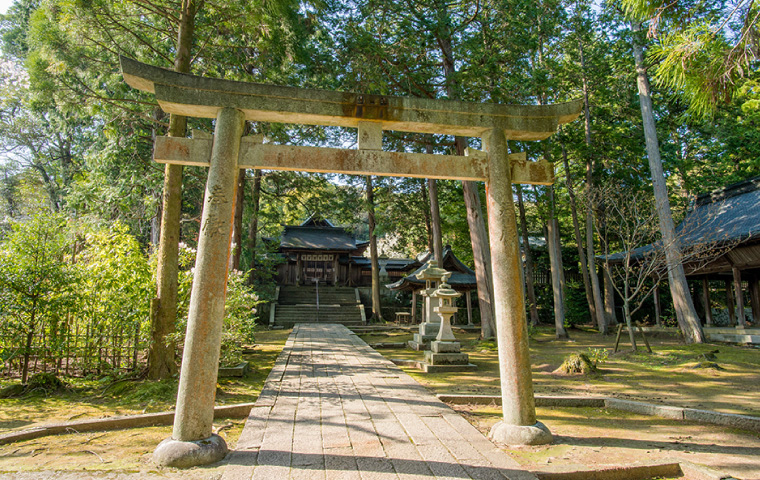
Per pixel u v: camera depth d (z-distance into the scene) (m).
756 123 17.62
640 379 7.89
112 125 9.93
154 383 6.09
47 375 6.13
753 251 13.34
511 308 4.14
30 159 23.42
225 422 4.77
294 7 9.01
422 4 13.77
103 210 13.74
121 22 8.34
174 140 3.96
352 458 3.43
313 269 32.38
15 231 6.48
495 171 4.41
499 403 5.70
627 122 21.06
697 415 4.92
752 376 8.10
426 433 4.13
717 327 15.38
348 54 13.10
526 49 13.79
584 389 6.96
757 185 14.85
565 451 3.75
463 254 27.09
